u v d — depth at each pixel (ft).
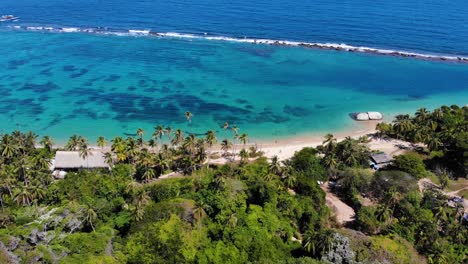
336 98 532.32
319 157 369.71
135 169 344.69
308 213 277.44
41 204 291.58
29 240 218.79
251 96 531.09
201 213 255.29
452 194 329.11
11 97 510.58
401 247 232.53
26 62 628.69
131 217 260.01
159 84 559.38
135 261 210.38
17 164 318.45
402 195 300.61
